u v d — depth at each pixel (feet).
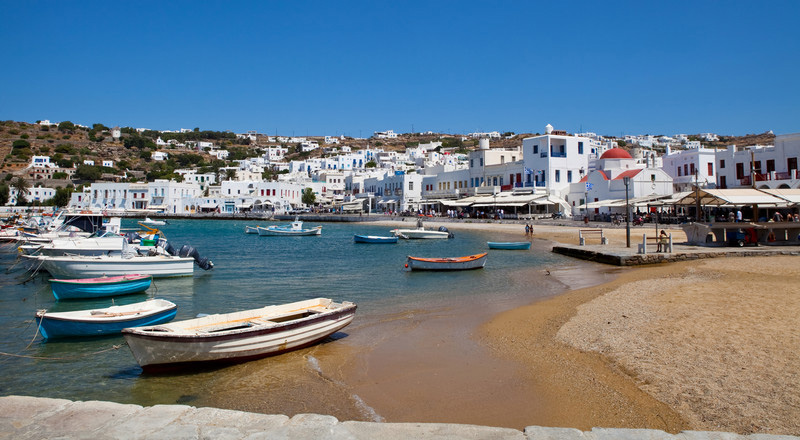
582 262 106.22
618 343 41.75
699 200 111.24
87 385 37.50
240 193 448.24
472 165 306.55
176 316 60.34
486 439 18.92
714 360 35.09
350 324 54.49
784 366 32.78
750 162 199.82
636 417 28.19
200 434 19.58
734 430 25.09
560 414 29.55
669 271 82.07
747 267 79.25
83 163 587.68
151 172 571.28
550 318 53.72
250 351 41.52
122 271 86.84
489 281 84.28
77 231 120.67
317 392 35.01
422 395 33.76
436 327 52.16
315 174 525.75
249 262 118.11
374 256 131.95
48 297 73.82
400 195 348.79
